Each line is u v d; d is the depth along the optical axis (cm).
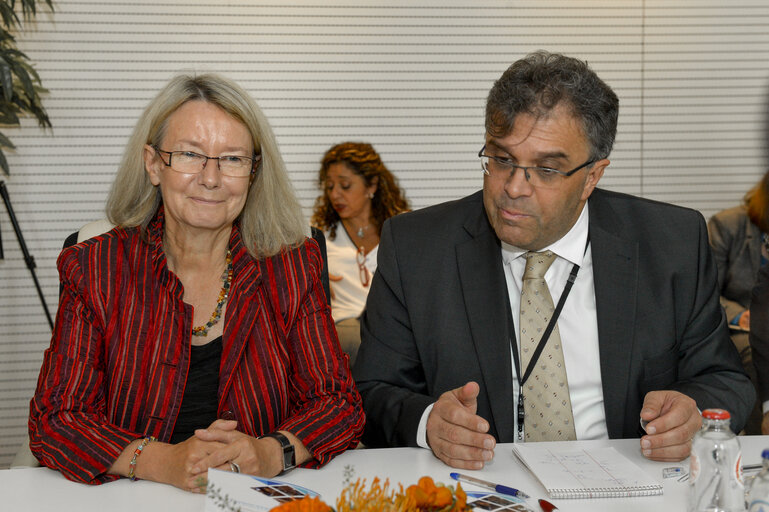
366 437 182
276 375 170
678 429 149
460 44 468
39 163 445
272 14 454
